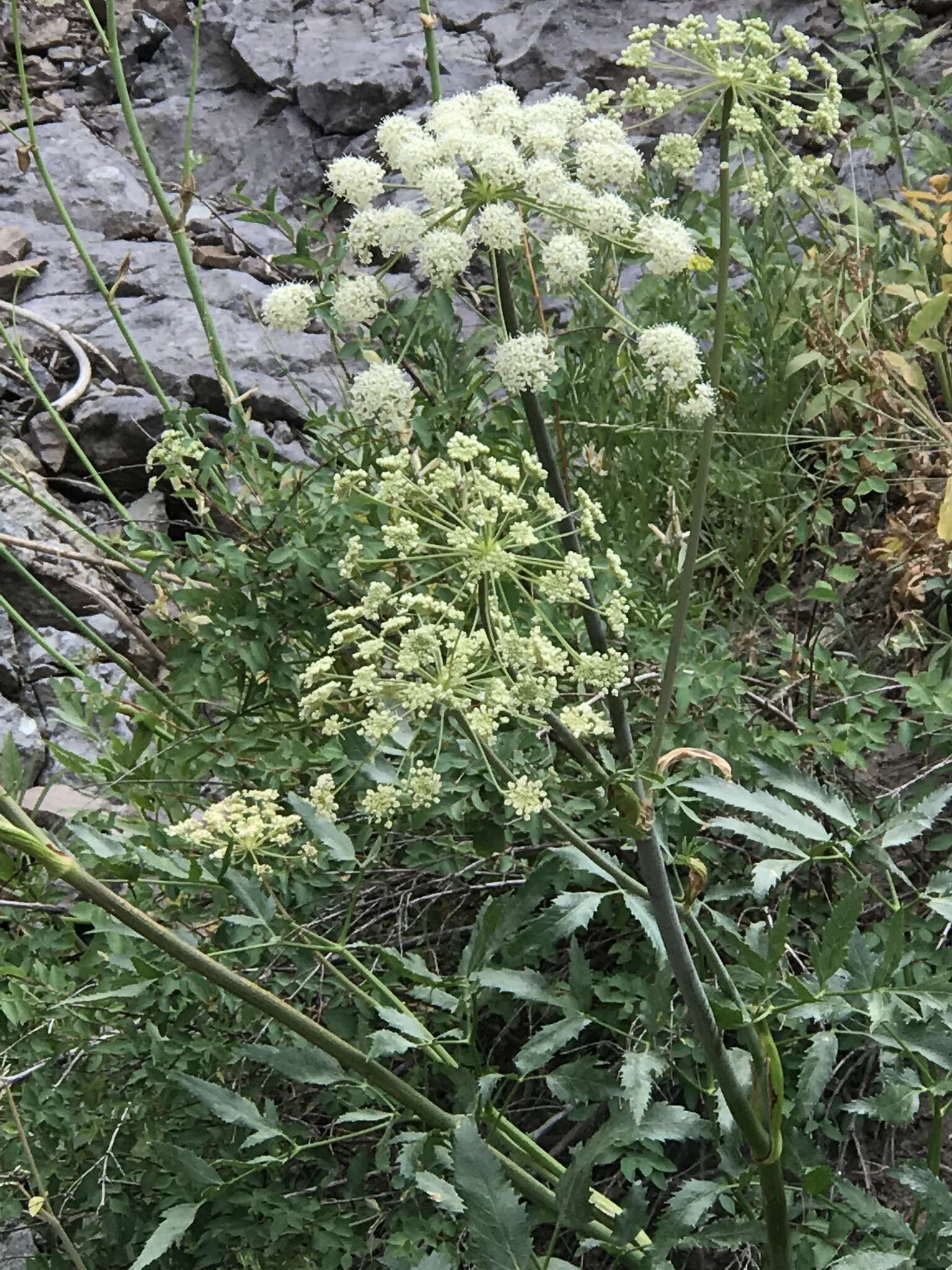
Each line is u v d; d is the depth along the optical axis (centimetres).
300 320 48
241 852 55
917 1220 61
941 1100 65
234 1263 66
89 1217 70
